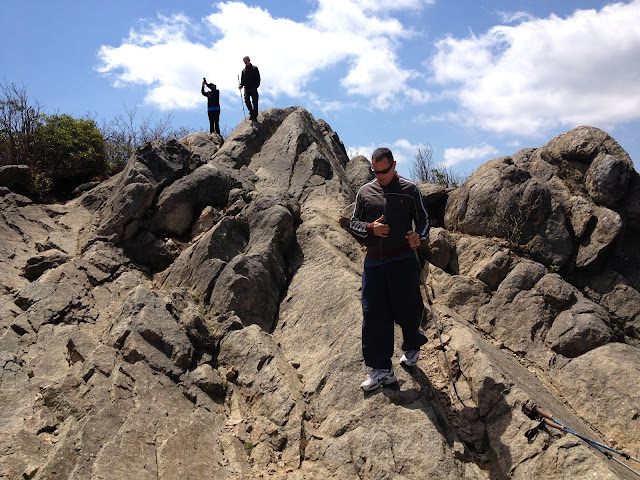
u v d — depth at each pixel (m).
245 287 6.50
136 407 4.84
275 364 5.59
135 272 7.24
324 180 9.42
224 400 5.50
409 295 5.07
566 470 4.34
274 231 7.24
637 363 5.74
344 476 4.58
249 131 10.65
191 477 4.41
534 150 8.89
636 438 5.20
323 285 6.71
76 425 4.60
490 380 5.20
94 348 5.51
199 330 6.00
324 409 5.24
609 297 7.20
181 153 8.50
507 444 4.76
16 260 7.11
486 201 7.92
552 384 5.97
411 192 5.02
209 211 7.89
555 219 7.61
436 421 4.84
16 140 9.65
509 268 7.18
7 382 5.09
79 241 7.80
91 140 10.33
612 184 7.48
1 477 4.09
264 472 4.64
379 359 5.11
